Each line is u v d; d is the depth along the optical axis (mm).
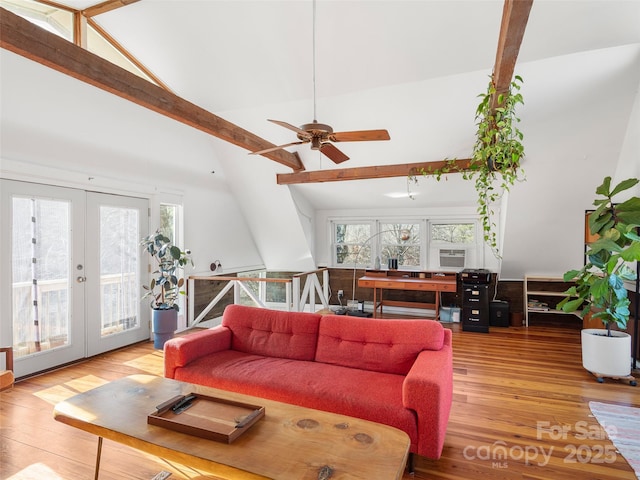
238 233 6523
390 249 6746
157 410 1732
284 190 5832
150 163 4684
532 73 3496
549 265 5652
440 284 5609
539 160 4359
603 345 3416
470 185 5438
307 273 5910
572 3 2777
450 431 2529
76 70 2430
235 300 5570
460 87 3787
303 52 3604
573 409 2855
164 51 3975
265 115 4680
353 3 3014
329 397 2188
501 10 2871
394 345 2625
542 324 5887
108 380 3395
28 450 2271
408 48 3395
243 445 1502
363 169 5148
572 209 4816
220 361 2781
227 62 3938
